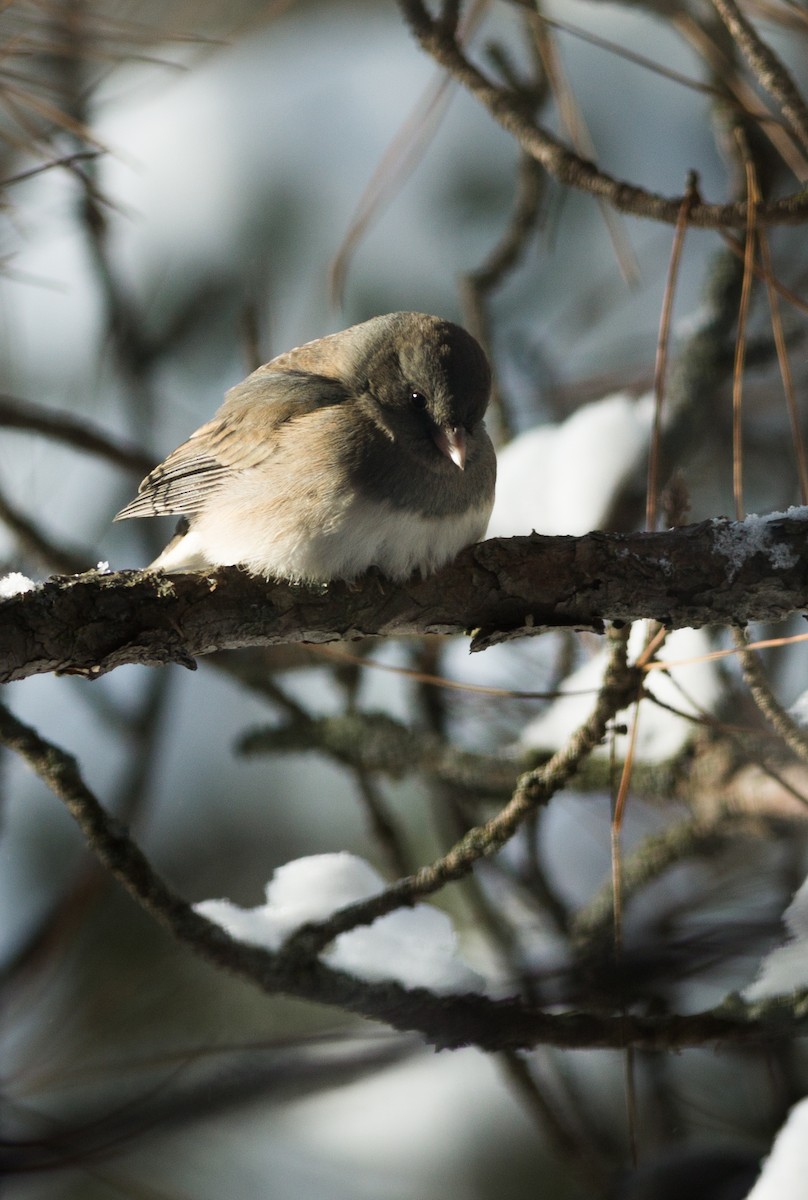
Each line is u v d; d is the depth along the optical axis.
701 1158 6.29
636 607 6.23
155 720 9.80
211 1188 7.79
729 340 9.41
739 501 6.32
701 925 6.50
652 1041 5.98
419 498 7.11
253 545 7.19
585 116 12.03
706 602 6.17
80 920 8.65
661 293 11.96
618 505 9.14
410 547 6.95
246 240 11.86
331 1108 8.45
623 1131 7.91
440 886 6.00
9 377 11.44
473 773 8.78
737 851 8.59
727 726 6.30
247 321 9.15
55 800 10.32
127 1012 8.55
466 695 9.52
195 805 10.91
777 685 8.63
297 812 10.89
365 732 9.02
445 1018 6.15
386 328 7.77
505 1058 7.52
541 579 6.29
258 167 11.99
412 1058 7.70
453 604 6.44
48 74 7.74
